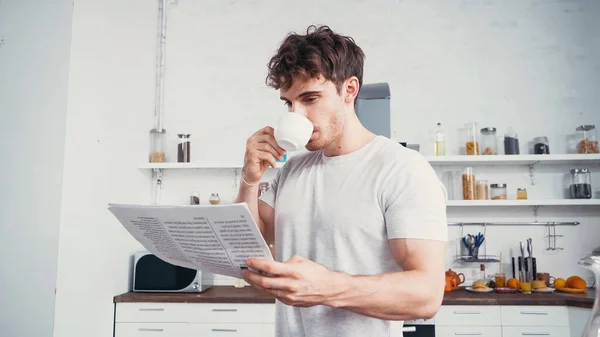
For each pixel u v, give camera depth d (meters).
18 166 1.92
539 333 2.31
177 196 3.11
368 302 0.73
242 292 2.60
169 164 2.86
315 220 0.97
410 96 3.10
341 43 0.95
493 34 3.13
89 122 2.10
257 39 3.25
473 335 2.33
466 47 3.13
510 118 3.05
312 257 0.97
